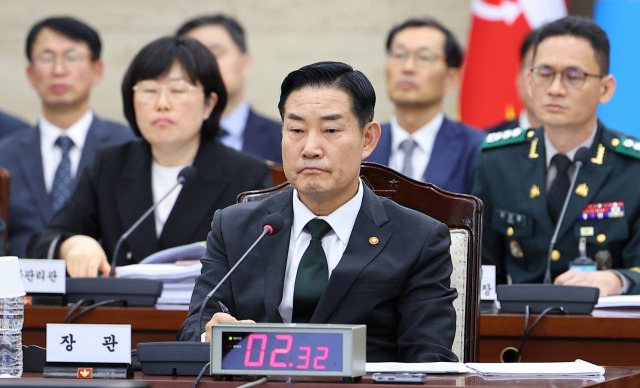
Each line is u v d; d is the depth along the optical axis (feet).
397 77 44.52
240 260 21.74
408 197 25.86
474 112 53.98
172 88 34.32
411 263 22.36
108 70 59.31
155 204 32.09
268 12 59.41
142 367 20.02
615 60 52.01
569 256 33.60
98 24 59.31
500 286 28.55
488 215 35.22
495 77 53.78
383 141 44.75
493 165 35.12
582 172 33.78
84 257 31.96
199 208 34.35
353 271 22.18
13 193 43.14
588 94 33.22
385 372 19.24
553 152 34.40
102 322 28.43
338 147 21.93
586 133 33.86
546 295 28.04
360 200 23.12
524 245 34.17
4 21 59.16
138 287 28.84
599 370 19.86
